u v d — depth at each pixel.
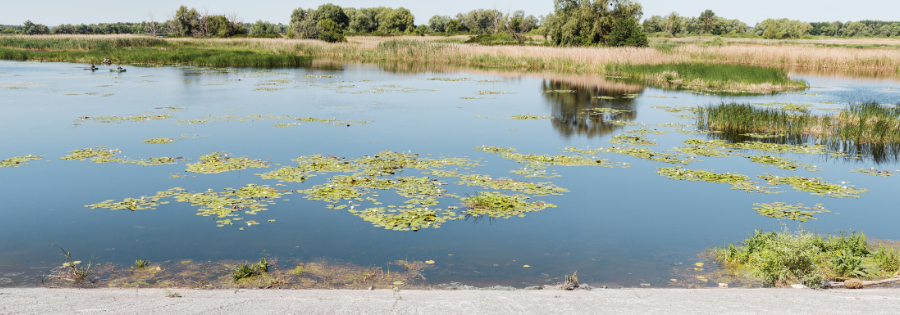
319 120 17.50
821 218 8.54
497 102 22.75
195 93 24.31
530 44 61.81
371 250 7.16
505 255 7.09
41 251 6.98
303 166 11.26
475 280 6.29
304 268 6.55
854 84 31.11
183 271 6.40
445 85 29.45
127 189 9.68
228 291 5.60
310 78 32.59
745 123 16.50
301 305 4.98
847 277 6.25
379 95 24.59
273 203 8.92
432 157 12.45
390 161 11.87
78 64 41.22
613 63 38.47
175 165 11.36
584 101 23.38
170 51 48.47
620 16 52.12
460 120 18.00
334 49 54.28
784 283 6.12
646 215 8.70
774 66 42.22
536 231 7.95
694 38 84.62
